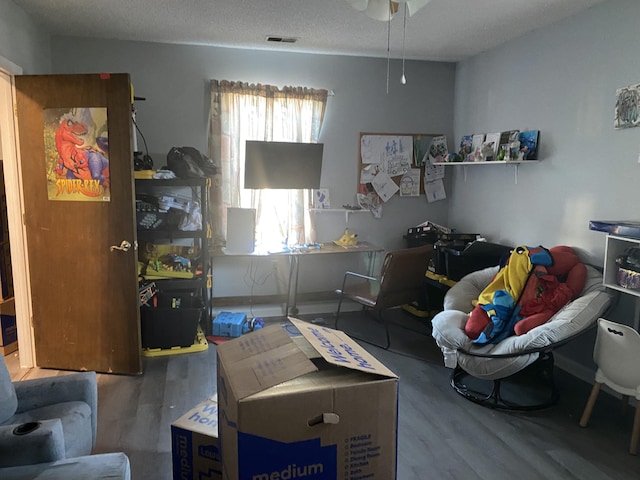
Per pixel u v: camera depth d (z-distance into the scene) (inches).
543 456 98.6
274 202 181.6
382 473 49.8
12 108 130.6
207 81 172.6
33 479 61.6
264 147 171.6
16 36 130.4
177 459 67.6
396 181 196.2
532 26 147.9
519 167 161.8
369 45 169.3
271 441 45.5
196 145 174.2
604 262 126.1
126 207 130.1
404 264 149.6
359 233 195.5
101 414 113.2
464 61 190.1
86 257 133.0
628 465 95.7
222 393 52.4
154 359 146.7
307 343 57.1
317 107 181.6
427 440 104.0
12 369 138.9
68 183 131.0
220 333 163.9
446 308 140.7
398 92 191.8
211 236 171.6
